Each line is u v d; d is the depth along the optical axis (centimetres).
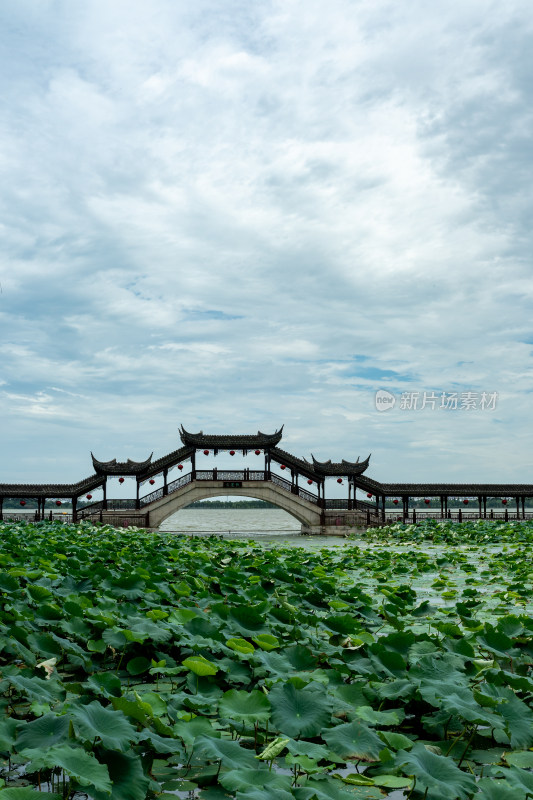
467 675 619
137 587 907
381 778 431
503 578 1480
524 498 4669
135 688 611
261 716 463
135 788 373
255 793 345
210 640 660
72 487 4166
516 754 454
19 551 1369
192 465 4262
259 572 1248
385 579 1417
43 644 663
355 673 625
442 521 4150
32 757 350
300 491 4331
